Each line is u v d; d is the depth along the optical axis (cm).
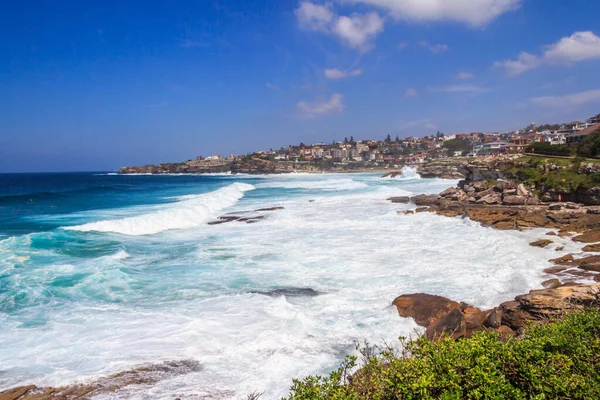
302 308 1251
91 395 783
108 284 1434
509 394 523
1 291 1330
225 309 1220
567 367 573
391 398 559
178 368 883
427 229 2539
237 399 775
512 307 1125
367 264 1727
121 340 1010
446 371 566
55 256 1797
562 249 1934
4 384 814
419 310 1195
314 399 561
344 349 985
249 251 1994
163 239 2323
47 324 1101
